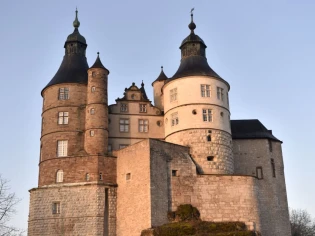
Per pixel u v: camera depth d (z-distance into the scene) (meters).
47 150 58.91
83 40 67.44
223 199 54.81
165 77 72.75
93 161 56.59
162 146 54.47
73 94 61.16
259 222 55.28
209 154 58.38
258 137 67.38
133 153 55.22
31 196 56.66
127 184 54.88
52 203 55.28
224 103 62.25
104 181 56.00
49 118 60.50
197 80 61.22
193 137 58.72
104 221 54.28
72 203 54.75
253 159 66.38
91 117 59.34
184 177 54.78
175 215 52.38
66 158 57.31
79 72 63.62
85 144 58.72
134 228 51.94
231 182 55.84
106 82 62.00
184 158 56.03
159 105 71.12
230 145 61.38
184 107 60.25
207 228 50.38
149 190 50.97
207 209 54.03
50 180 56.88
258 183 58.91
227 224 51.78
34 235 54.66
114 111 63.22
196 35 66.56
